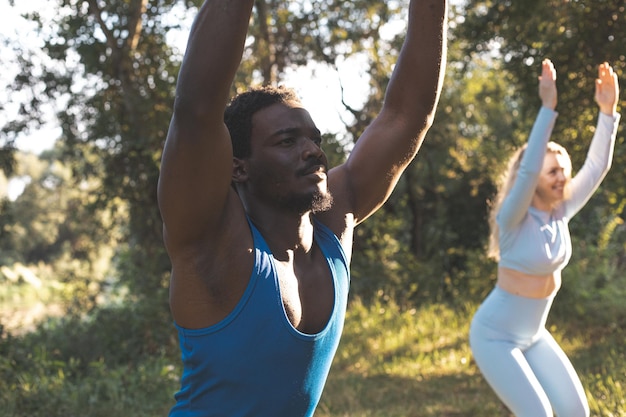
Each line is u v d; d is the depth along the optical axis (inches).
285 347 74.6
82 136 476.1
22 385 286.0
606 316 419.8
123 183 479.8
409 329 400.8
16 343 356.2
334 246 82.5
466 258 563.5
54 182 1401.3
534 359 172.6
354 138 532.7
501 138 605.9
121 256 501.7
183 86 69.1
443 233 576.7
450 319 417.1
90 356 372.5
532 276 169.9
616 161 372.8
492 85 606.9
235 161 78.3
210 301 74.2
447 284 517.0
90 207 489.1
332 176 88.8
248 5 69.5
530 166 165.8
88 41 453.7
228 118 79.0
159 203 72.7
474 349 172.9
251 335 73.9
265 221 78.5
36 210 1154.0
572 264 497.0
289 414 77.5
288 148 77.1
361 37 526.9
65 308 476.7
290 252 78.5
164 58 464.8
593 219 546.9
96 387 297.3
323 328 78.0
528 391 163.5
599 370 294.4
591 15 360.2
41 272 1029.8
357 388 298.7
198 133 69.3
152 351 392.2
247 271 74.2
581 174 180.5
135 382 308.2
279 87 80.1
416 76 88.4
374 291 494.6
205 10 69.5
